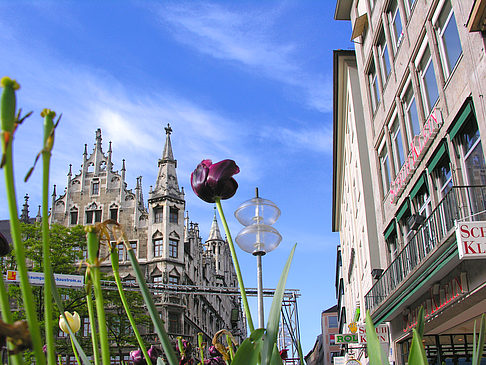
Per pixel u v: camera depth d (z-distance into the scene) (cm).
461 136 1513
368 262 2855
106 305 4044
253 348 183
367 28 2648
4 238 176
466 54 1401
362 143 3133
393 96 2195
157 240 5222
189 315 5834
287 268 198
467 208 1343
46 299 127
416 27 1862
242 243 424
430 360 1838
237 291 3984
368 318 202
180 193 5447
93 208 5400
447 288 1484
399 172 2056
